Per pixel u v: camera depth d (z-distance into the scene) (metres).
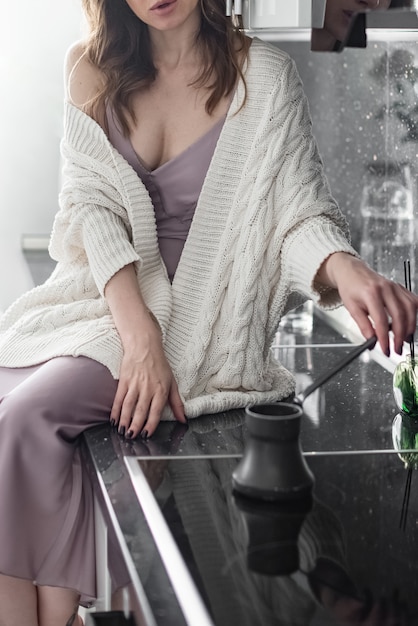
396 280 2.63
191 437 1.70
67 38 3.79
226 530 1.17
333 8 1.56
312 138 1.96
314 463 1.44
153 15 1.80
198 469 1.44
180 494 1.32
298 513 1.23
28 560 1.69
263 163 1.88
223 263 1.89
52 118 3.81
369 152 2.82
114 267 1.86
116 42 1.95
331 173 3.01
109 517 1.32
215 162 1.90
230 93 1.92
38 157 3.82
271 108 1.90
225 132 1.90
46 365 1.77
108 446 1.64
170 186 1.95
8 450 1.67
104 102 1.94
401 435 1.70
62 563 1.71
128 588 1.13
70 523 1.71
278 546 1.12
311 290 1.77
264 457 1.28
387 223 2.70
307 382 2.12
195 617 0.94
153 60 1.93
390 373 2.22
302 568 1.06
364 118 2.83
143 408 1.71
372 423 1.78
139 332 1.77
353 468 1.42
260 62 1.93
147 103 1.94
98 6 1.94
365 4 1.52
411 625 0.92
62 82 3.80
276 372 2.01
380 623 0.92
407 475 1.38
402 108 2.54
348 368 2.27
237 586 1.00
